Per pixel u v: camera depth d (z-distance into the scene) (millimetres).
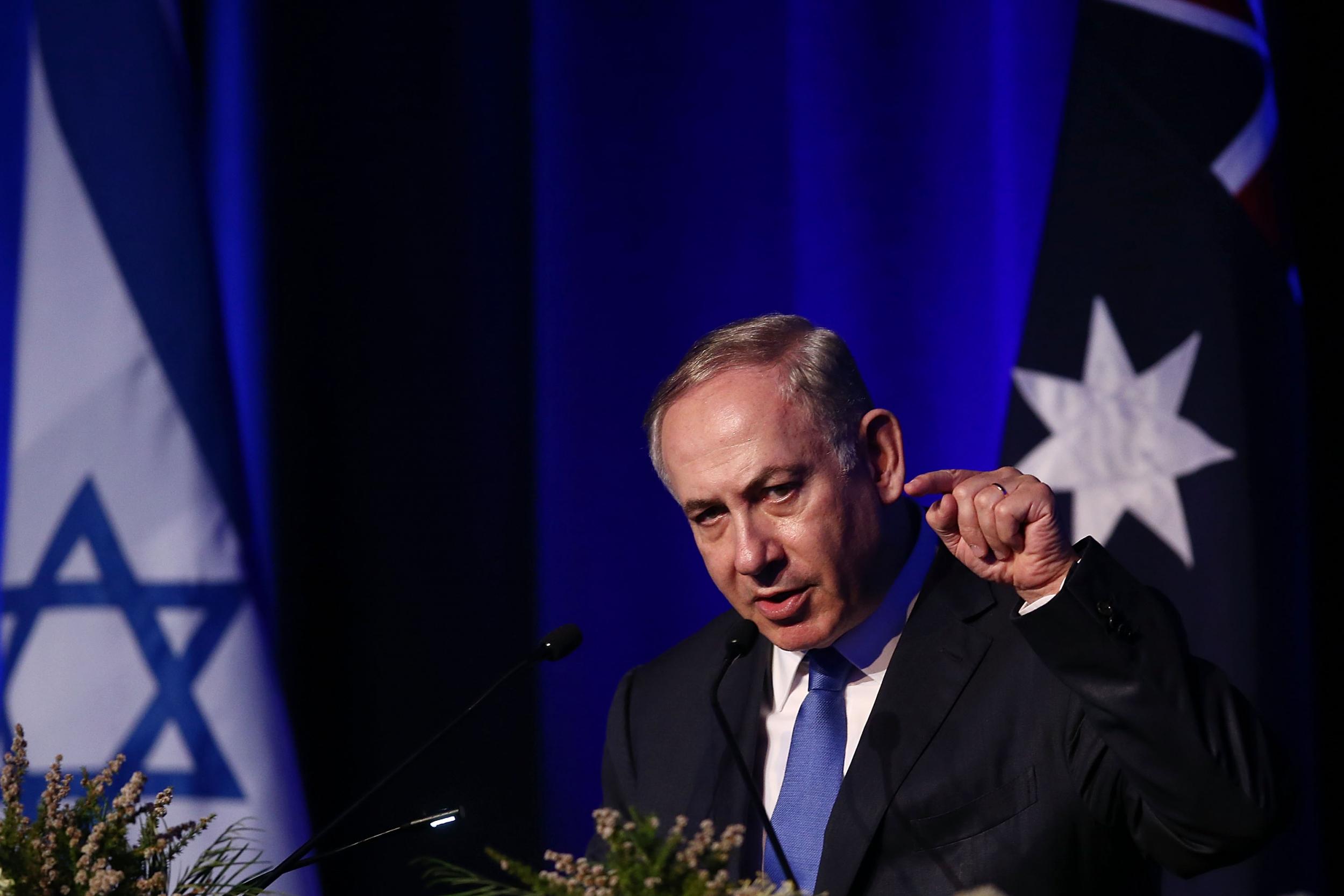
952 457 11375
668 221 12000
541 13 12156
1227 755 4539
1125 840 5250
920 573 5965
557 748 11492
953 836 5246
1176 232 9922
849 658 5840
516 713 11516
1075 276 10078
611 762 6457
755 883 4348
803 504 5453
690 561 11680
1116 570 4738
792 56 12008
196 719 9953
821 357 5633
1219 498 9570
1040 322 10117
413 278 11820
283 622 11469
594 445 11820
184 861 9680
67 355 10305
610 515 11766
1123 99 10156
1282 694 9328
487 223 11961
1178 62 10086
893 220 11734
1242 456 9586
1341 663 10750
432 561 11633
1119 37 10227
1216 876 9398
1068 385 9961
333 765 11414
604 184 12047
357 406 11734
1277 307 9766
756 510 5477
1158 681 4578
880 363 11602
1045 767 5258
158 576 10094
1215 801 4516
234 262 11820
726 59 12102
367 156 11898
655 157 12062
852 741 5715
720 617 6820
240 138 11906
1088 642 4633
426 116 11961
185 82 10930
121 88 10609
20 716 9891
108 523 10125
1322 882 9250
